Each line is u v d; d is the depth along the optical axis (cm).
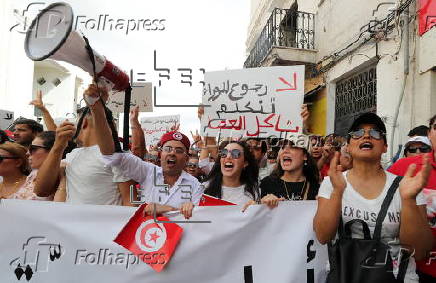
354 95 715
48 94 1747
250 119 285
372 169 195
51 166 223
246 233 226
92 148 236
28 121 341
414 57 515
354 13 686
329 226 186
